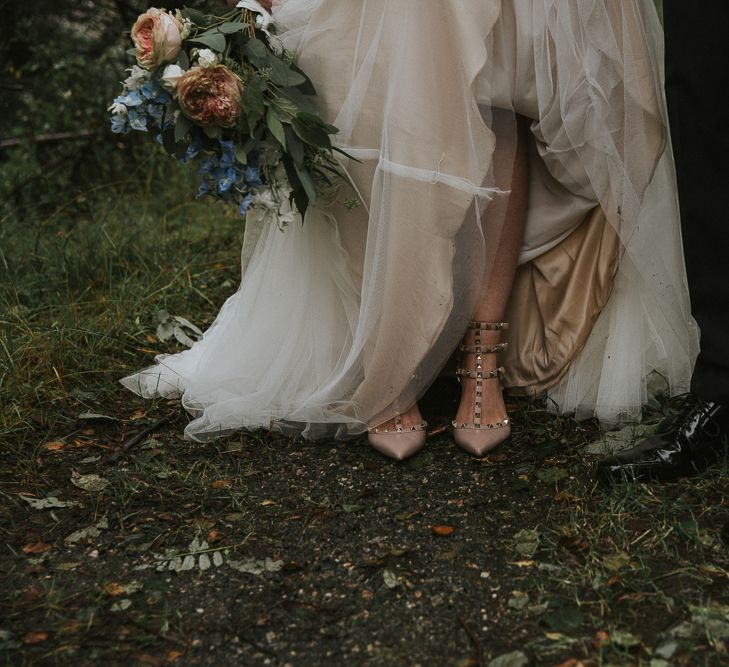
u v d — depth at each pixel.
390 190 2.04
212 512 1.97
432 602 1.63
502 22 2.06
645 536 1.79
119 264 3.42
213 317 3.16
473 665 1.46
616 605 1.59
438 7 1.97
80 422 2.43
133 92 1.97
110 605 1.65
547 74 2.07
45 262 3.47
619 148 2.14
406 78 2.00
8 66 4.89
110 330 2.89
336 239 2.26
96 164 4.90
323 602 1.64
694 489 1.95
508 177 2.19
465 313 2.14
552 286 2.37
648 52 2.12
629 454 2.00
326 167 2.12
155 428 2.38
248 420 2.33
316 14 2.06
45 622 1.61
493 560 1.75
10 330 2.84
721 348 1.95
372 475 2.11
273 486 2.07
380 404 2.19
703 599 1.59
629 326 2.30
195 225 4.07
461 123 2.01
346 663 1.49
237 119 1.94
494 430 2.22
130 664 1.50
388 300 2.08
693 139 1.92
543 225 2.34
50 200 4.47
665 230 2.22
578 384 2.36
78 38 5.10
